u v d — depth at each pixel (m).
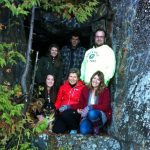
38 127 3.71
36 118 4.04
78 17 4.27
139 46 3.94
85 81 4.22
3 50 3.84
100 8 4.50
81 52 4.58
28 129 3.68
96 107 3.91
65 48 4.63
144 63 3.82
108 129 4.09
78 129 4.08
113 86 4.14
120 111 3.91
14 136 3.68
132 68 3.94
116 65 4.17
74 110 4.03
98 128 3.99
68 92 4.10
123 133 3.80
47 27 4.72
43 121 3.75
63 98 4.12
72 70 4.12
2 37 4.01
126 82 3.96
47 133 3.84
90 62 4.23
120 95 3.98
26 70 3.86
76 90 4.10
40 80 4.39
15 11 3.71
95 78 3.98
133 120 3.72
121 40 4.17
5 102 3.57
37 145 3.74
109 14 4.40
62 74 4.50
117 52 4.20
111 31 4.36
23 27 4.43
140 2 4.04
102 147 3.81
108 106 3.99
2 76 3.90
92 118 3.89
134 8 4.09
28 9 4.35
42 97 4.22
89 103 3.99
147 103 3.64
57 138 3.79
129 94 3.86
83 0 4.44
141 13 4.01
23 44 4.29
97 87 3.99
